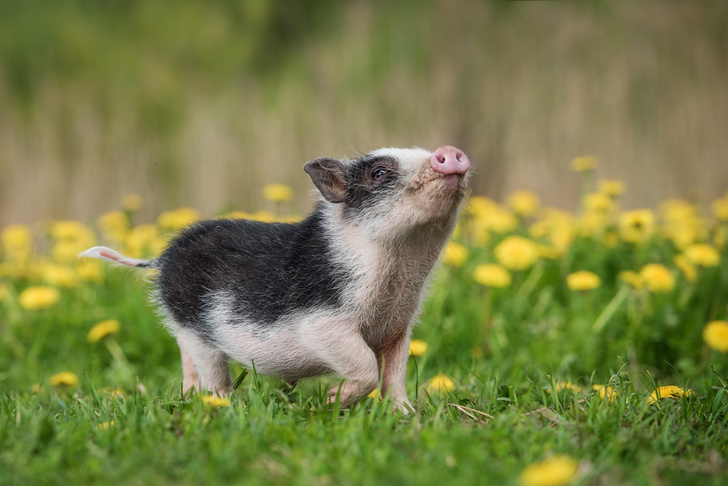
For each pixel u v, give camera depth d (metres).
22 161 35.12
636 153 32.66
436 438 10.36
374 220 13.20
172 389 14.72
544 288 21.41
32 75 41.66
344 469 9.41
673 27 35.66
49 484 9.26
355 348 13.10
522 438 10.79
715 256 19.92
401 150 13.94
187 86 41.72
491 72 35.62
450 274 21.41
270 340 13.67
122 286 22.97
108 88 40.47
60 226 25.03
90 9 45.72
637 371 17.03
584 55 35.38
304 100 35.34
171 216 24.09
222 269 14.31
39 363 19.89
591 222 23.81
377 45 36.72
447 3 36.88
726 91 33.72
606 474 9.48
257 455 10.01
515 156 33.66
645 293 19.33
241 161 34.38
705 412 12.41
